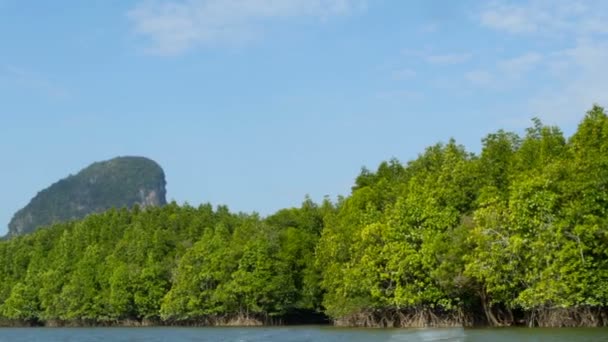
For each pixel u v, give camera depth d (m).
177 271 134.00
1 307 163.38
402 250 85.81
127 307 140.25
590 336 57.28
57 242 175.38
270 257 123.62
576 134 76.31
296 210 140.75
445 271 79.00
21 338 103.81
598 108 75.88
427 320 86.50
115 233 166.62
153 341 83.50
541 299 68.44
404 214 87.25
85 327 147.62
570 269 66.50
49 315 153.62
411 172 113.94
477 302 83.94
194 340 82.62
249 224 135.88
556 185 69.94
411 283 86.12
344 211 111.38
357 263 97.25
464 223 81.94
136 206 188.12
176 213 174.50
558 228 67.69
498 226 74.12
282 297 121.56
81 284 149.38
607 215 67.00
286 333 90.56
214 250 129.75
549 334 60.53
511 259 72.06
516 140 98.00
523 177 75.25
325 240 111.38
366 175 129.88
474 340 57.81
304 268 125.25
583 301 66.50
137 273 140.00
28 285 162.00
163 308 132.25
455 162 92.44
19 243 181.38
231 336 89.00
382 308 96.25
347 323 103.75
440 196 86.38
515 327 75.25
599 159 68.38
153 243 147.62
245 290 121.38
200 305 128.88
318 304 122.19
